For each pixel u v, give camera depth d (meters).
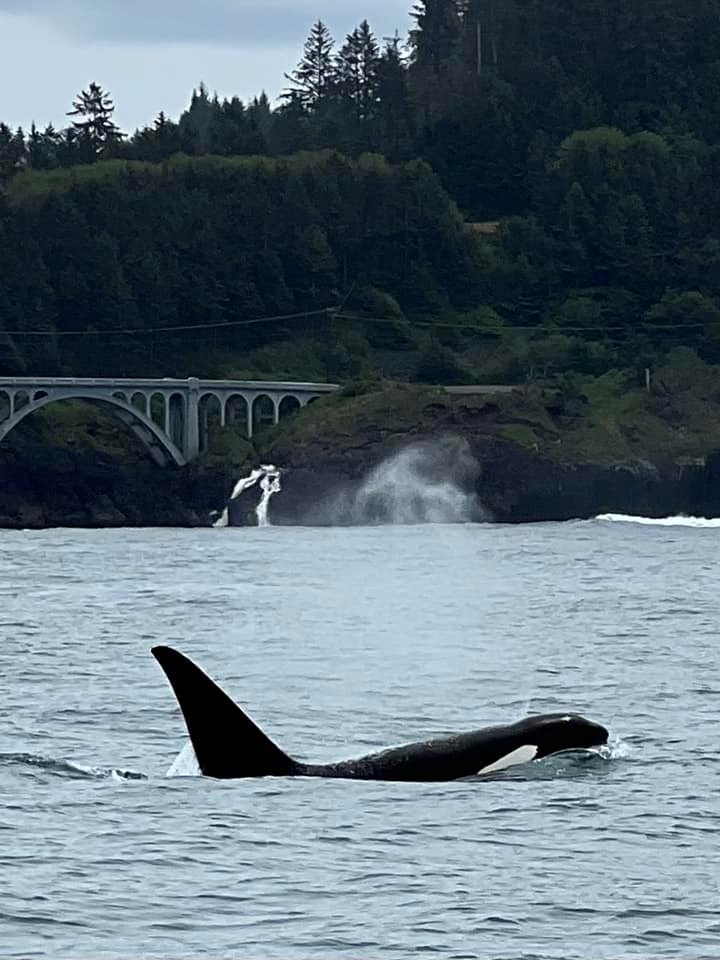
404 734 92.94
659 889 58.91
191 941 53.53
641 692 110.12
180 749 86.00
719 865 62.00
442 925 54.97
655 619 174.12
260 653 138.75
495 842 64.75
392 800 70.81
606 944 53.22
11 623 169.50
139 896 57.94
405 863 61.94
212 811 69.00
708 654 135.12
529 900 57.56
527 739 77.44
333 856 62.75
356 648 143.00
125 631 160.50
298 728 94.50
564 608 191.25
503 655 136.00
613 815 69.00
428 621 173.38
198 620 174.75
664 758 81.62
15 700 105.50
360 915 56.00
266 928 54.78
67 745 87.12
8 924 55.06
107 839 64.94
